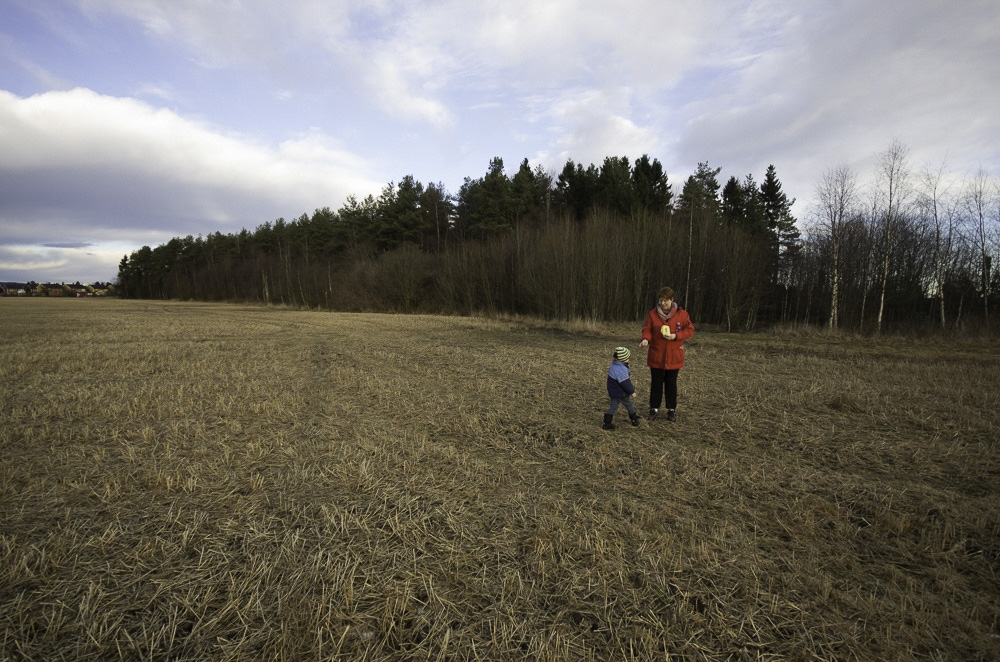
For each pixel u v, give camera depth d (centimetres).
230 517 393
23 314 3691
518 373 1095
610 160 4609
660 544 347
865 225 2809
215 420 695
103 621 266
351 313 4288
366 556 335
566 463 525
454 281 4034
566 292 2977
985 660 246
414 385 955
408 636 262
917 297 2867
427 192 5572
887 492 443
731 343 1836
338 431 641
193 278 9581
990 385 945
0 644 253
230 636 261
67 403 782
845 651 252
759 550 347
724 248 2969
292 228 7706
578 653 249
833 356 1498
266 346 1628
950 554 340
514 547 349
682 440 608
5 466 505
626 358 643
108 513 403
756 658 246
